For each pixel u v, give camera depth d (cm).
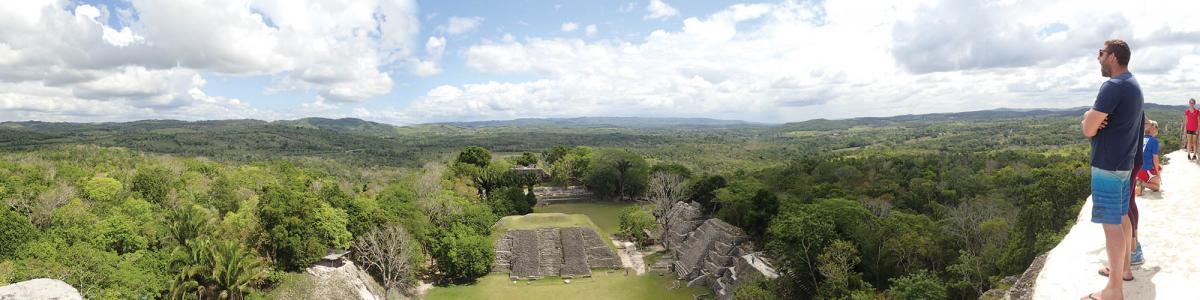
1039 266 1525
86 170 10844
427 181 11300
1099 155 944
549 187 15738
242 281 5366
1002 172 10925
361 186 14000
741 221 8244
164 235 6066
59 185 7862
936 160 14212
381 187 12531
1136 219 1002
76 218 5666
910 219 6812
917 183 10681
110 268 4694
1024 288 1523
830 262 5147
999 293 2416
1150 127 1438
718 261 7275
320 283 6162
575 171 16325
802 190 10706
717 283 6825
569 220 8906
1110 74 971
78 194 7556
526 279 7606
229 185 9688
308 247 6275
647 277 7675
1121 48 941
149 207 6888
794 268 5497
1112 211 914
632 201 14462
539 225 8712
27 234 4841
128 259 5047
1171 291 902
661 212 9912
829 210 6562
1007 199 8488
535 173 16200
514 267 7781
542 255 8031
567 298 6888
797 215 6100
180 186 9219
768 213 7756
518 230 8550
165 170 10669
